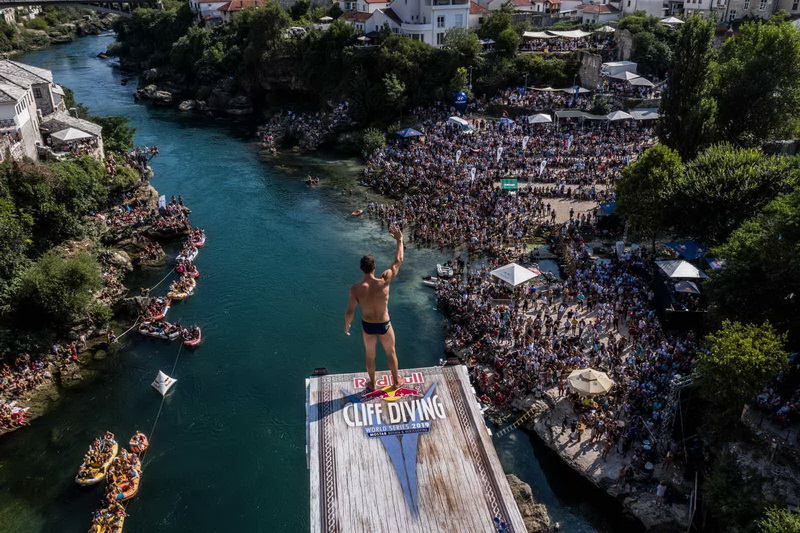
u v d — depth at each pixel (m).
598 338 51.72
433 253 70.06
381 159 95.88
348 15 135.62
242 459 42.56
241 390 49.03
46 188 63.34
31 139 76.38
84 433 45.34
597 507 38.69
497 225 72.56
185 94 144.00
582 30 129.12
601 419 42.72
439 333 55.91
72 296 54.28
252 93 133.88
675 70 66.88
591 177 82.94
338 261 68.69
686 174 57.44
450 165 87.12
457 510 12.07
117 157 90.56
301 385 49.41
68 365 51.97
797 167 52.12
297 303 60.59
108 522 37.50
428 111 108.62
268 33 127.81
